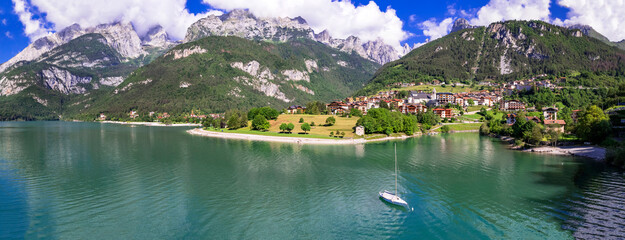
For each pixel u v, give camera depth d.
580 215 46.72
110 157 94.81
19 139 145.62
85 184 63.69
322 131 160.25
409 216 47.59
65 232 42.66
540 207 50.31
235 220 46.34
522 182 64.38
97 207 51.09
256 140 147.12
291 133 159.88
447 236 41.25
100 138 153.38
